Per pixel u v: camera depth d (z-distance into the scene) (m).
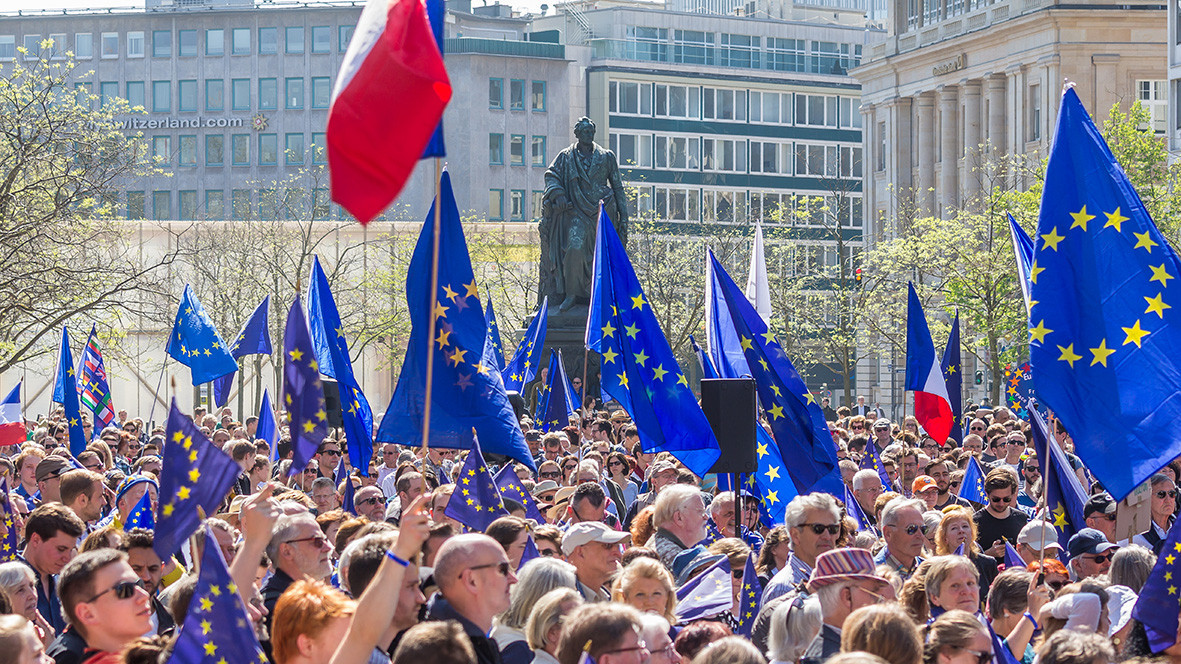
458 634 6.29
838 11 133.88
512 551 9.98
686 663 8.01
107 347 43.34
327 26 103.88
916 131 88.88
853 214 111.06
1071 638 6.98
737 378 13.15
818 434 13.71
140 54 105.50
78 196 39.97
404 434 11.73
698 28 114.50
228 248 67.69
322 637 6.88
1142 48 75.69
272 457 10.90
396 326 70.62
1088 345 10.15
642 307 13.98
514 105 102.25
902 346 65.19
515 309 72.25
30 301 38.81
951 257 60.16
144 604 7.89
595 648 6.84
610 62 106.38
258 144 104.38
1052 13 75.62
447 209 11.71
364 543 8.27
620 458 17.78
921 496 15.26
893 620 6.90
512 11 119.94
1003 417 29.34
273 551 9.08
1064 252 10.28
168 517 7.97
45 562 10.21
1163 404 9.96
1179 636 8.38
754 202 110.06
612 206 35.22
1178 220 49.34
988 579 11.96
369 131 7.04
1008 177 74.62
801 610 8.54
